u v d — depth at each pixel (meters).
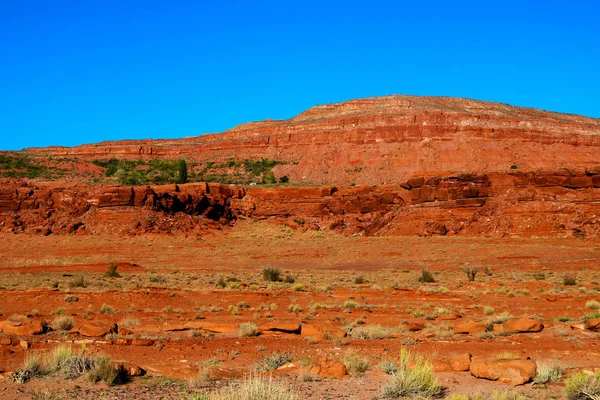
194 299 34.97
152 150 171.12
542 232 78.06
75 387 14.24
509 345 20.62
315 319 27.86
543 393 13.86
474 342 21.25
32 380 14.90
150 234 86.88
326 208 100.06
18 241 83.69
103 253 78.44
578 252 68.56
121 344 20.72
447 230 83.25
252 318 27.98
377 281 50.19
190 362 18.27
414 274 57.41
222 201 102.69
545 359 18.58
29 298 32.69
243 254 79.06
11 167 147.38
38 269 61.12
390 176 138.62
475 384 14.62
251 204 103.88
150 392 13.80
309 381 14.87
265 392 11.88
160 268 66.44
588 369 16.52
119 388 14.23
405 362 15.68
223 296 36.28
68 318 24.34
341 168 146.88
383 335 22.77
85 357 15.83
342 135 156.75
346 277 54.41
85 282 45.31
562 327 24.05
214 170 156.00
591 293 38.56
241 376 15.79
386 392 13.28
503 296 37.31
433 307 32.16
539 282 46.44
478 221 82.88
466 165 140.38
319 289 41.94
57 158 160.75
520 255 68.69
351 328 24.23
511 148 146.00
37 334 22.50
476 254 71.00
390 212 91.81
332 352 19.53
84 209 92.38
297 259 75.25
